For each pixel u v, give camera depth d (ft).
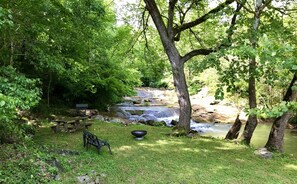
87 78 43.75
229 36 24.40
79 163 19.39
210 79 54.70
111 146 24.30
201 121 52.65
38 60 27.02
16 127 21.12
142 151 23.16
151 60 40.96
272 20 24.77
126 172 18.49
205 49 29.53
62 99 48.88
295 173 19.20
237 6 26.76
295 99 23.62
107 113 51.60
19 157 17.58
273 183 17.33
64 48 30.48
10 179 14.52
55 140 25.12
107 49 45.32
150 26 38.78
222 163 20.80
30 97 15.37
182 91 30.27
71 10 26.08
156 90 101.86
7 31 21.59
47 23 24.61
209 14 26.13
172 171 18.86
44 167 17.12
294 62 11.29
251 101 26.91
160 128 34.01
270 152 23.38
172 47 29.81
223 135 41.16
